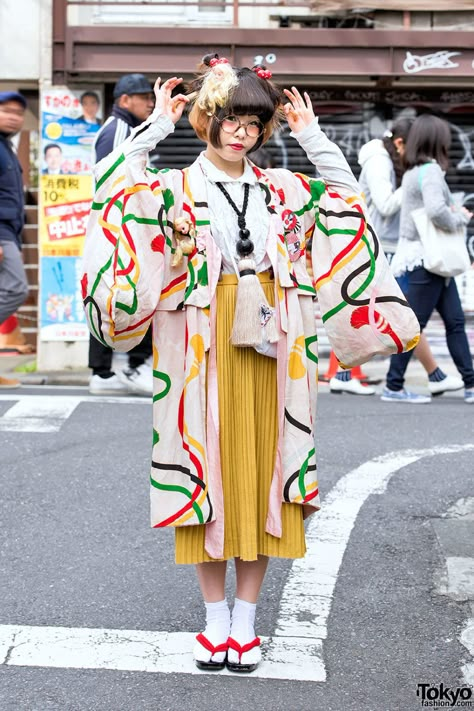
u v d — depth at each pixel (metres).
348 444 6.81
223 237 3.62
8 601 4.32
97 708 3.45
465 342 8.52
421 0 10.79
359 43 10.54
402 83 11.02
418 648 3.92
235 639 3.71
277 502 3.66
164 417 3.63
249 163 3.78
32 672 3.69
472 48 10.56
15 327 11.98
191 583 4.53
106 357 8.57
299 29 10.51
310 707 3.46
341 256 3.77
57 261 10.95
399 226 8.69
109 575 4.61
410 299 8.34
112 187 3.57
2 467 6.20
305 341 3.73
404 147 8.41
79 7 11.40
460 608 4.28
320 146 3.77
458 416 7.81
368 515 5.39
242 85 3.57
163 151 11.54
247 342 3.54
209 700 3.50
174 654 3.84
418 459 6.45
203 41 10.49
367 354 3.85
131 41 10.49
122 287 3.49
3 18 10.79
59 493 5.74
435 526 5.19
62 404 7.97
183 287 3.62
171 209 3.63
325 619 4.16
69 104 10.84
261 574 3.76
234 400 3.64
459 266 8.12
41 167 10.88
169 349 3.63
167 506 3.61
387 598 4.38
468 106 11.38
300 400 3.66
